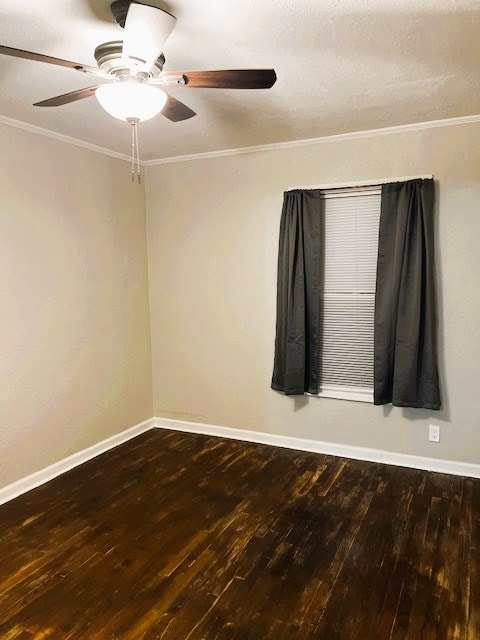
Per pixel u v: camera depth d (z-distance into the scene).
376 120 3.21
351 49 2.15
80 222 3.67
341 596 2.20
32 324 3.31
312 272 3.70
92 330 3.83
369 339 3.69
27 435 3.30
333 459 3.76
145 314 4.43
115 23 1.90
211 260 4.18
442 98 2.80
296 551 2.55
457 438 3.43
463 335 3.34
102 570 2.41
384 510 2.96
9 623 2.05
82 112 2.96
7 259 3.12
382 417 3.65
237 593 2.23
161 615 2.09
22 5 1.76
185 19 1.86
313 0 1.74
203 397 4.36
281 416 4.02
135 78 1.89
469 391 3.36
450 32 2.00
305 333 3.76
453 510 2.94
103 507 3.06
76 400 3.70
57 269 3.49
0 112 2.95
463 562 2.43
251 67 2.33
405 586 2.26
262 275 3.98
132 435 4.30
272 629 2.00
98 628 2.02
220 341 4.22
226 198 4.05
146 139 3.60
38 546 2.62
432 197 3.30
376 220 3.57
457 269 3.32
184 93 2.66
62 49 2.14
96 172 3.81
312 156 3.68
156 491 3.27
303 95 2.72
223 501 3.12
